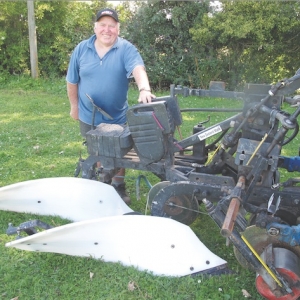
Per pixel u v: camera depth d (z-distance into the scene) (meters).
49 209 4.05
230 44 11.45
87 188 3.91
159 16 11.84
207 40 11.23
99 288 3.08
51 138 6.95
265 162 3.08
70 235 3.21
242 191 3.00
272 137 3.19
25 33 13.21
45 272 3.25
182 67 12.05
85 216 3.94
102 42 3.91
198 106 9.33
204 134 3.48
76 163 5.75
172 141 3.54
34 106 9.43
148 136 3.43
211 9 11.60
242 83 11.91
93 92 4.05
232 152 3.66
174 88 3.63
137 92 11.10
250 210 3.24
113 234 3.25
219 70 11.75
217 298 2.98
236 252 3.29
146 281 3.13
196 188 3.36
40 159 5.91
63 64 12.99
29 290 3.08
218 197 3.34
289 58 11.71
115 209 3.91
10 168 5.52
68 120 8.23
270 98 3.12
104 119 4.19
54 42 12.98
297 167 3.81
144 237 3.23
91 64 3.99
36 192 4.05
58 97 10.69
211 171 3.71
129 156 3.76
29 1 11.97
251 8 10.86
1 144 6.52
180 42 12.06
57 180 4.01
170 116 3.45
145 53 12.14
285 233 2.88
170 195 3.44
